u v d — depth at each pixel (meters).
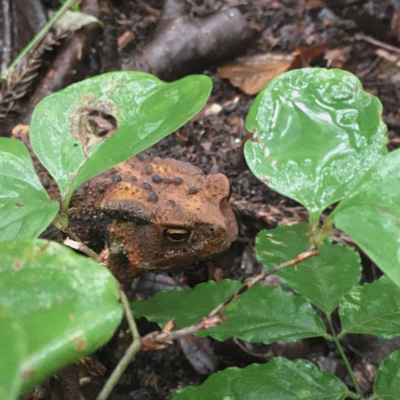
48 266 0.38
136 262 0.50
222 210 0.50
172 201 0.49
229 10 0.62
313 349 0.51
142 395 0.51
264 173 0.42
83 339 0.34
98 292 0.37
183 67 0.62
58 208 0.42
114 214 0.49
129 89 0.43
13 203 0.42
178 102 0.43
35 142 0.43
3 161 0.42
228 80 0.62
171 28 0.62
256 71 0.62
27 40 0.62
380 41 0.63
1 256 0.38
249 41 0.62
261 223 0.55
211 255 0.49
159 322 0.45
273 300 0.45
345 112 0.42
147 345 0.41
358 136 0.42
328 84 0.42
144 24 0.65
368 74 0.62
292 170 0.42
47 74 0.60
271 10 0.65
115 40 0.62
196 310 0.45
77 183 0.42
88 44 0.61
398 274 0.36
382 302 0.45
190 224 0.49
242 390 0.43
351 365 0.51
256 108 0.42
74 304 0.36
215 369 0.51
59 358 0.33
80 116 0.43
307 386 0.44
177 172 0.50
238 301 0.45
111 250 0.50
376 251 0.37
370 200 0.40
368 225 0.39
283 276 0.45
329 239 0.47
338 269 0.46
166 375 0.52
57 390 0.47
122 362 0.41
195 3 0.65
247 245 0.55
